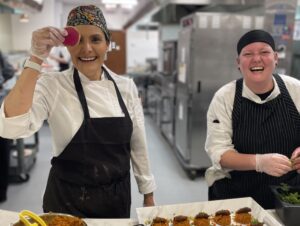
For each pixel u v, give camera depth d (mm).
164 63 4707
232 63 3076
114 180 1212
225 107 1354
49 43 957
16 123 976
